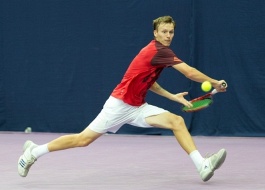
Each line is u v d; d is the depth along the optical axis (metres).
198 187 9.91
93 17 19.86
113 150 15.58
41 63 20.50
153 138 18.67
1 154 14.77
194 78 9.65
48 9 20.28
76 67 20.14
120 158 13.94
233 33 18.64
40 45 20.45
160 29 9.73
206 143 17.22
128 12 19.52
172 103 19.28
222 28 18.70
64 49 20.22
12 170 11.94
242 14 18.56
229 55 18.70
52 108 20.50
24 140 18.27
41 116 20.66
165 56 9.61
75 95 20.22
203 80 9.64
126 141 17.80
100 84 19.97
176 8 19.00
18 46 20.69
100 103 19.98
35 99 20.67
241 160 13.56
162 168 12.24
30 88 20.69
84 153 14.89
